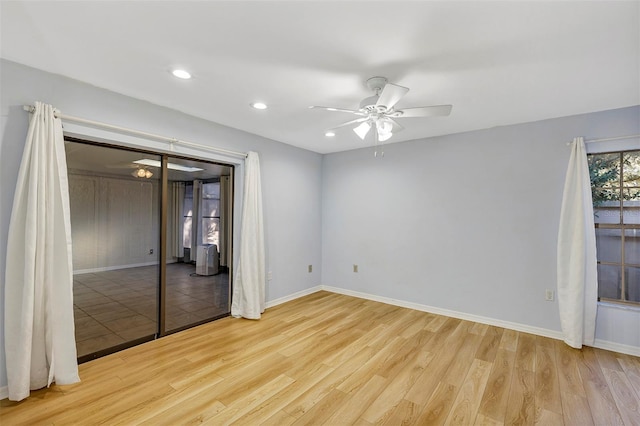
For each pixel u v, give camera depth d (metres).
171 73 2.25
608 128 2.90
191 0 1.46
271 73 2.24
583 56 1.95
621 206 2.93
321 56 1.99
